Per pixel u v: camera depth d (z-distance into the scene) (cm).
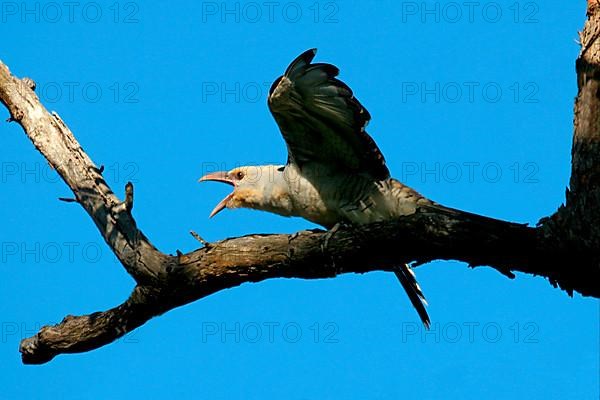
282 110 1229
